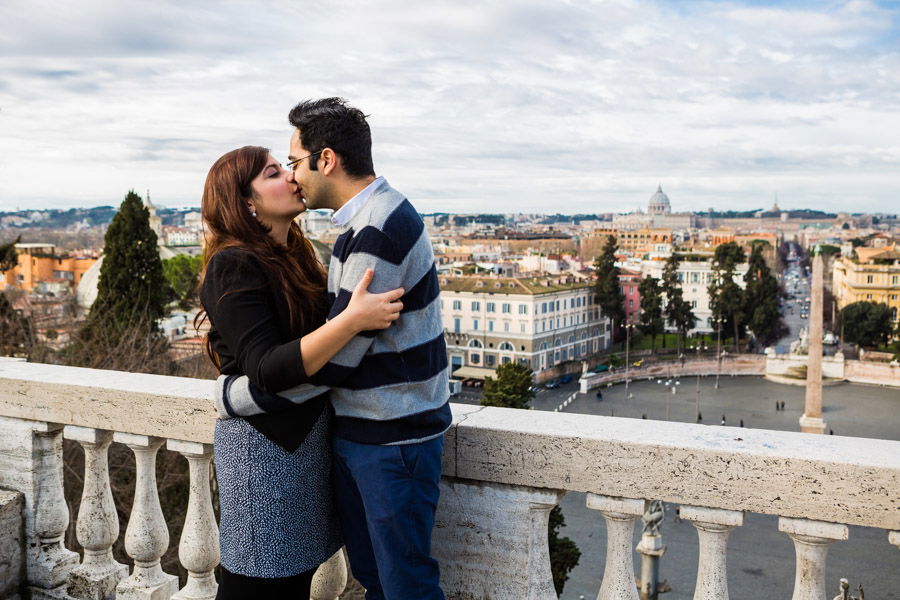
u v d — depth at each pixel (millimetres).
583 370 101938
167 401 3400
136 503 3561
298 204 2492
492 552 2977
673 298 112188
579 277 119500
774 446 2604
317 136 2303
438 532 3068
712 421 76438
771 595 31062
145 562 3598
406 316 2279
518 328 98562
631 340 124188
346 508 2529
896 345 97938
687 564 33469
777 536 36844
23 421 3811
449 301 103812
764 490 2537
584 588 32125
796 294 196875
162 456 14555
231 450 2436
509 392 43344
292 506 2418
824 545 2527
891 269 121062
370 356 2291
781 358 98438
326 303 2510
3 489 3891
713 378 101125
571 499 44219
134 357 23203
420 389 2332
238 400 2332
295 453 2396
